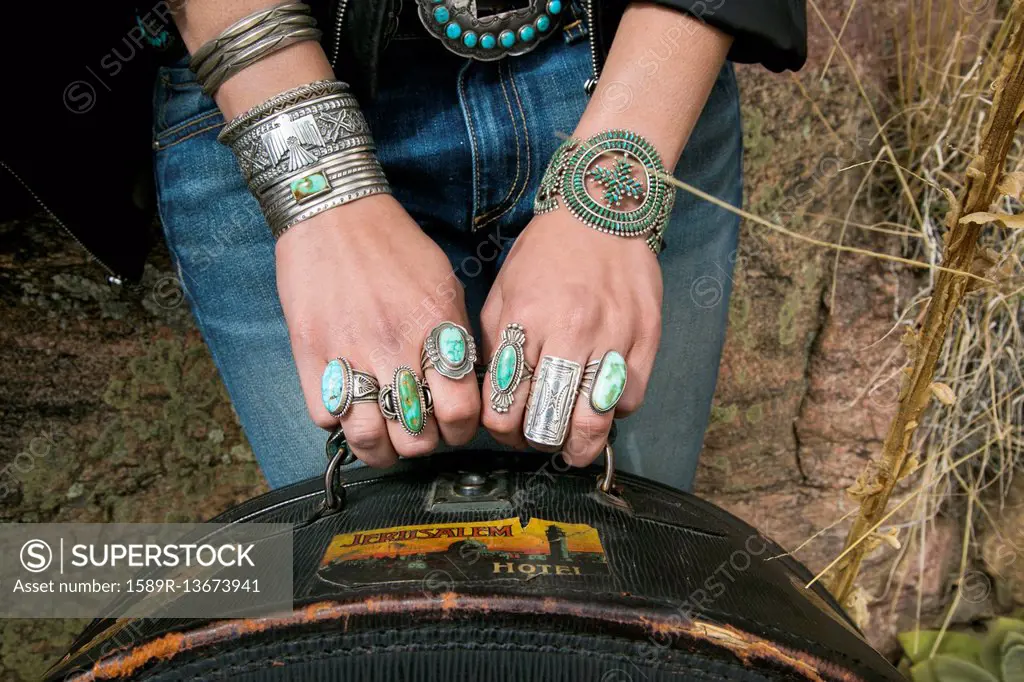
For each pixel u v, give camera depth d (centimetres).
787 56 68
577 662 46
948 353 117
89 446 109
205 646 45
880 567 131
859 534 77
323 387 59
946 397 66
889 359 126
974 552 133
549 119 74
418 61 74
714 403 126
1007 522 128
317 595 46
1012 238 106
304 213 61
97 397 108
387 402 58
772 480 133
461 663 46
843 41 117
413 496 61
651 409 83
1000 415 123
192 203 76
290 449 80
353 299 59
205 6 59
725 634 46
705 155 79
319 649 45
